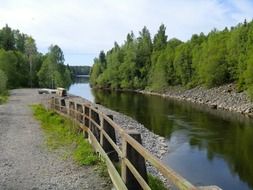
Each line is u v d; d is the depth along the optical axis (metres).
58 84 109.12
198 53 95.38
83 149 12.27
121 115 41.94
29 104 37.81
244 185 17.62
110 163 9.09
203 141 28.56
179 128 35.34
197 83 95.06
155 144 26.36
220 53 83.06
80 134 15.32
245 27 80.75
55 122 20.34
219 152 24.72
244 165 21.28
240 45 78.19
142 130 31.97
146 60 128.00
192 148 25.81
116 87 133.38
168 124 38.12
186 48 103.62
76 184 9.15
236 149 25.66
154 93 106.12
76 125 16.20
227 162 21.97
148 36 136.00
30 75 108.94
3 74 65.88
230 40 82.31
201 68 87.69
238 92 69.38
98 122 12.68
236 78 78.25
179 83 106.50
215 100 68.31
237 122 40.47
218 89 78.44
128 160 6.82
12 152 13.07
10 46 137.62
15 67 101.44
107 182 9.20
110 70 136.38
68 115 19.19
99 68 157.88
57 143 14.53
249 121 41.66
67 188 8.88
